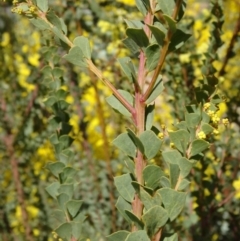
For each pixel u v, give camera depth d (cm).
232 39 62
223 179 69
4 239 84
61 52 75
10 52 84
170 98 68
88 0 75
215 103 35
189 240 62
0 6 83
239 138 68
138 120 31
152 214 28
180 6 29
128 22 32
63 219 42
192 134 31
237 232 68
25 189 84
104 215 75
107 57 77
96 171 78
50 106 46
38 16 33
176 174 30
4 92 85
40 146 83
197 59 70
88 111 81
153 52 30
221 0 54
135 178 30
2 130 84
